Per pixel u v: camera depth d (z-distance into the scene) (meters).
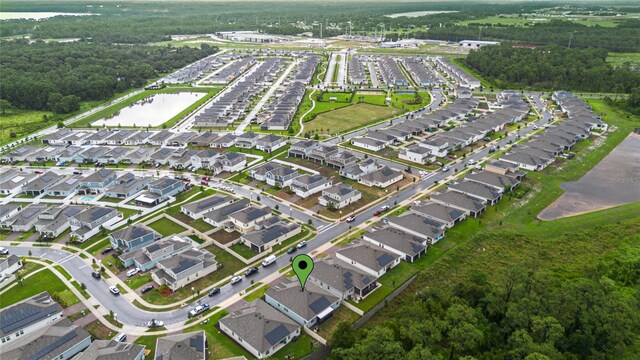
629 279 120.06
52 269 122.06
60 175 181.25
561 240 135.62
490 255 128.38
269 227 136.50
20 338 95.62
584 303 94.38
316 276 113.69
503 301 98.25
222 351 92.88
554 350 83.25
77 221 140.88
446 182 173.25
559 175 181.00
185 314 104.38
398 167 188.50
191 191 168.25
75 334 94.19
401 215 142.12
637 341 94.94
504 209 153.50
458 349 84.88
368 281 111.44
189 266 115.25
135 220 147.38
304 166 190.25
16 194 168.50
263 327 94.19
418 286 115.00
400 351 81.44
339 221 145.62
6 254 129.00
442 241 134.12
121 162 197.75
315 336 97.12
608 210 153.75
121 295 111.12
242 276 118.31
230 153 191.12
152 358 91.00
